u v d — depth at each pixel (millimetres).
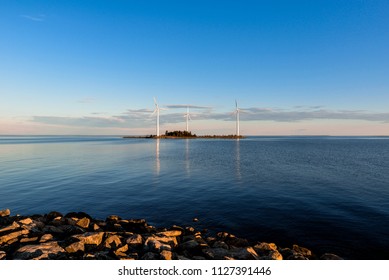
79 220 14477
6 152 72062
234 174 33656
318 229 14750
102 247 10922
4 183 27578
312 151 82688
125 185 26625
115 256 10055
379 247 12570
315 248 12578
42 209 18859
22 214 17875
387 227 14984
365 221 15961
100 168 39500
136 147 102250
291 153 73000
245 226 15320
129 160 51438
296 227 15062
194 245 11766
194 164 44750
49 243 10703
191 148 97562
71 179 29938
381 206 19094
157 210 18438
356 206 19109
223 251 10992
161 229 14320
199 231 14633
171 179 29969
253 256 10688
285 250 11781
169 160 51500
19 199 21312
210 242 12609
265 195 22422
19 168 39281
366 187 25625
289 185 26594
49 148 92375
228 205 19453
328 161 50812
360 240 13320
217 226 15406
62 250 10258
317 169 38688
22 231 12258
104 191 24000
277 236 13930
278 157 59250
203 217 16953
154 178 30656
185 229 14477
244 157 58812
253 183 27609
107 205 19672
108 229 14344
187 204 19766
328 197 21719
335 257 11086
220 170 37375
